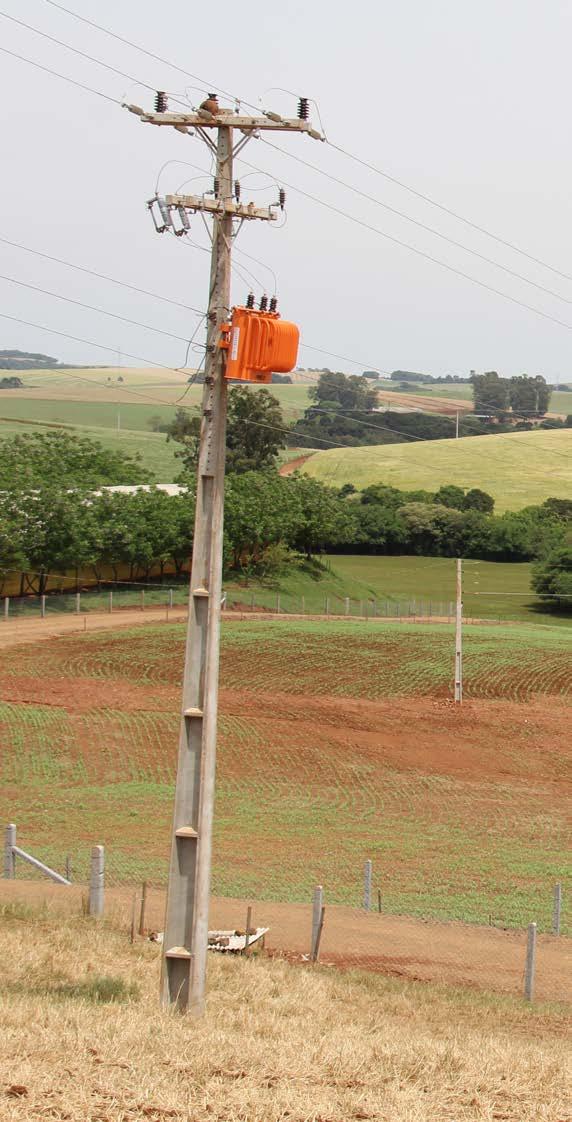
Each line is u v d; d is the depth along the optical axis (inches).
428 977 834.8
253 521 3789.4
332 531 4291.3
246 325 591.5
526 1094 488.4
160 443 7170.3
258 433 5664.4
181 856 596.1
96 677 2368.4
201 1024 556.7
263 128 606.2
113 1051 474.9
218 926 919.0
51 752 1817.2
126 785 1670.8
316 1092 455.5
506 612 4168.3
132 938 768.9
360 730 2164.1
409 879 1258.0
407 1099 453.7
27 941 725.3
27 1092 417.1
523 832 1571.1
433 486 6382.9
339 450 7475.4
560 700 2564.0
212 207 603.5
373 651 2908.5
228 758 1887.3
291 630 3097.9
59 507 3144.7
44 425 7568.9
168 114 598.2
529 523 5324.8
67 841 1337.4
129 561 3486.7
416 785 1829.5
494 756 2070.6
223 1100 430.0
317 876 1239.5
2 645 2603.3
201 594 602.9
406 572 4847.4
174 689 2322.8
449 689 2583.7
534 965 833.5
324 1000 670.5
